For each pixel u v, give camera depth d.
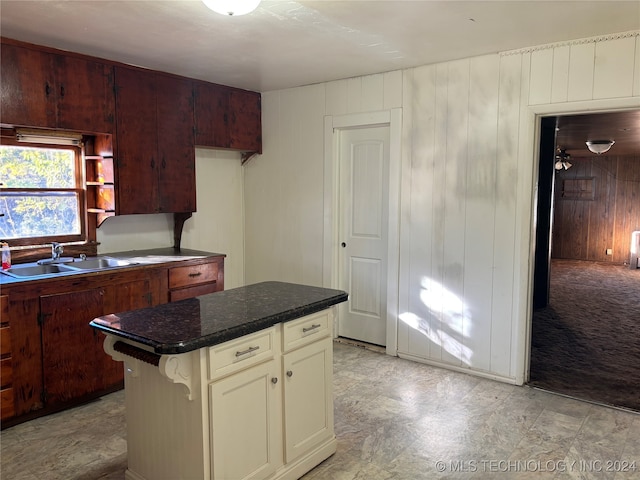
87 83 3.32
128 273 3.31
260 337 2.11
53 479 2.35
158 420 2.08
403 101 3.82
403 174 3.88
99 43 3.07
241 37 2.98
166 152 3.86
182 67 3.69
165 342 1.77
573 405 3.13
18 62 2.98
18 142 3.34
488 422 2.90
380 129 4.10
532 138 3.28
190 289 3.73
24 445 2.65
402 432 2.79
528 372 3.52
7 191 3.32
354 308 4.43
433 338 3.83
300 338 2.32
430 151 3.72
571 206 10.20
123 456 2.55
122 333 1.91
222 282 3.98
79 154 3.65
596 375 3.64
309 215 4.52
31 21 2.67
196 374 1.88
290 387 2.27
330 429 2.54
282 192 4.70
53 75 3.14
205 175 4.64
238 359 2.01
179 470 2.01
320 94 4.31
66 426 2.87
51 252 3.54
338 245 4.45
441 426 2.86
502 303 3.48
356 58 3.48
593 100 3.04
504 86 3.34
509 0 2.41
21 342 2.83
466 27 2.82
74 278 3.03
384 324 4.25
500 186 3.42
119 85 3.51
